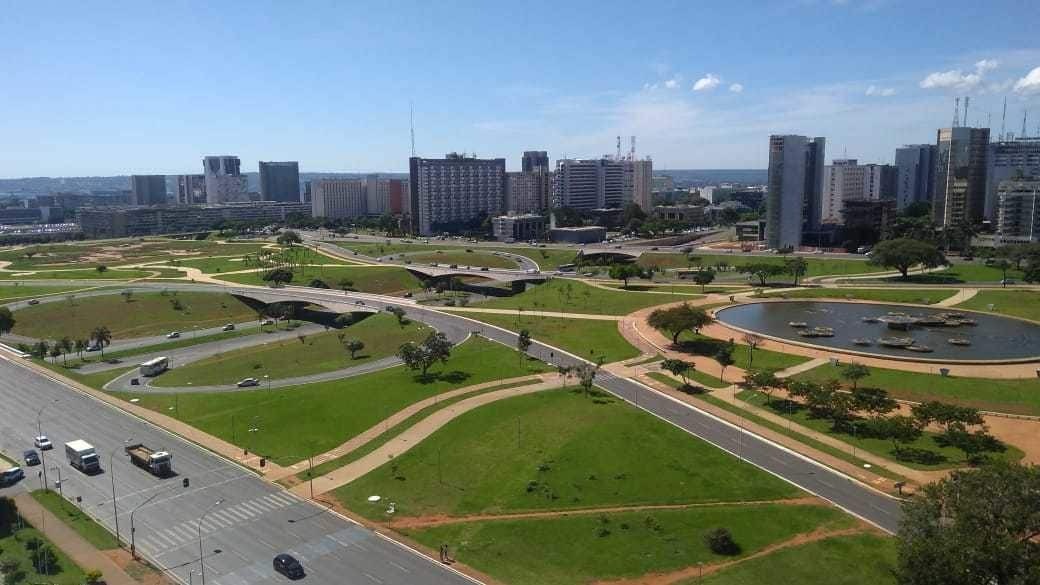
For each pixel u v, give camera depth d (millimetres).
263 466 173750
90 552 136125
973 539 103938
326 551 136125
